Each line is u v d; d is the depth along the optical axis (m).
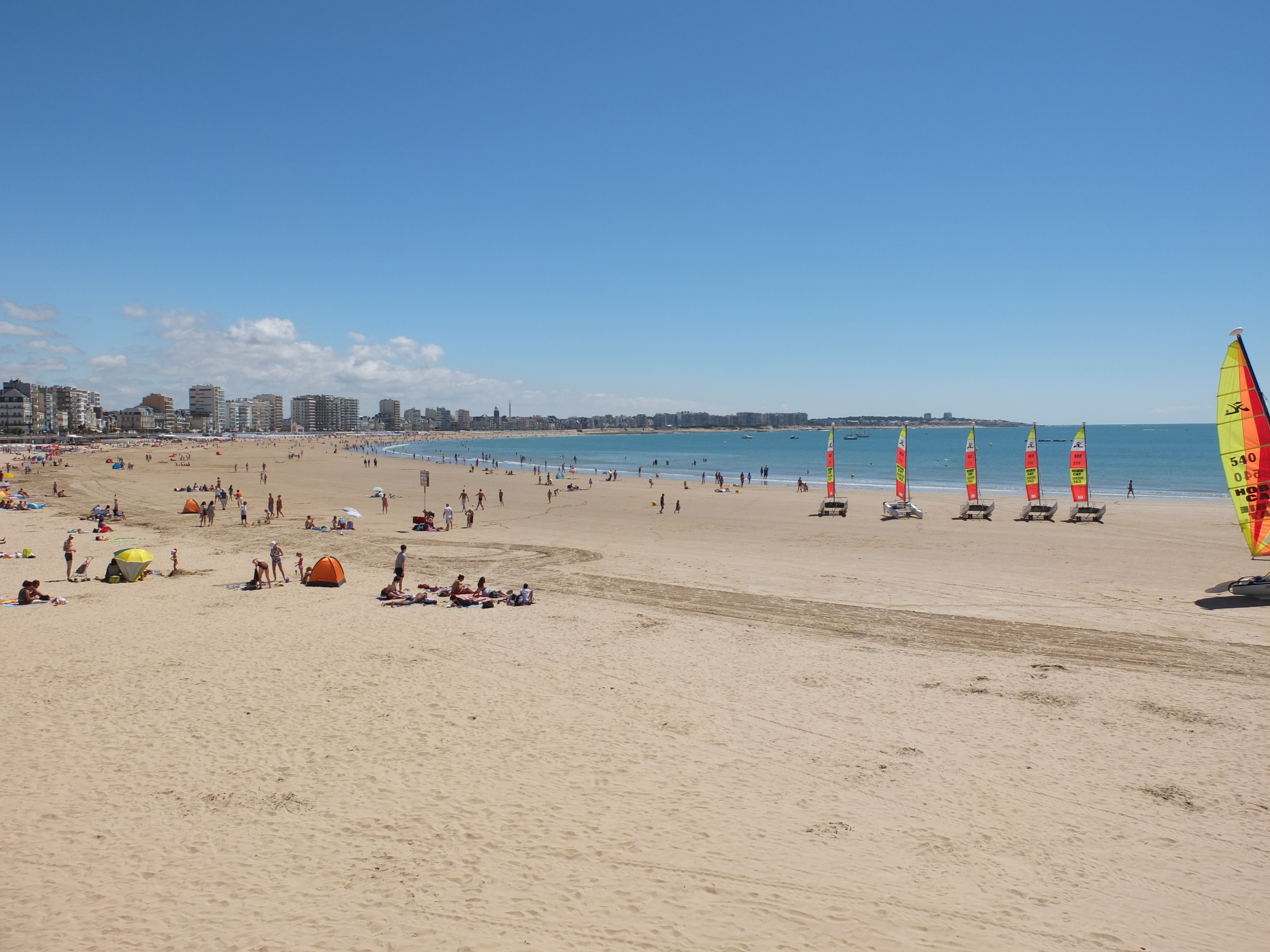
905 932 7.29
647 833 9.20
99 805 9.73
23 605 21.61
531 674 15.58
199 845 8.78
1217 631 19.28
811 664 16.39
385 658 16.61
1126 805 10.02
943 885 8.13
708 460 140.00
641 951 6.91
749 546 34.94
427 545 35.22
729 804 9.98
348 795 10.11
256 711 13.27
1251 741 12.14
